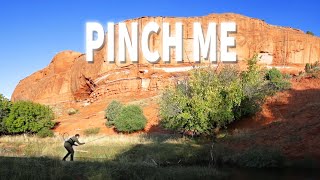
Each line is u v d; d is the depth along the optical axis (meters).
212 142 22.81
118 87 61.69
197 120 24.58
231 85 25.16
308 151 17.89
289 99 32.62
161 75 59.38
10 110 36.28
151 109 43.28
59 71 86.69
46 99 81.75
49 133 35.34
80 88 74.31
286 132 21.89
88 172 12.93
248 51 65.31
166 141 25.03
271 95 33.59
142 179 13.37
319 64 51.81
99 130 38.78
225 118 24.47
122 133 35.75
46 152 20.75
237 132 24.66
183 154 20.12
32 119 35.91
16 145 25.72
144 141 25.39
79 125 42.62
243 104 26.88
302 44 67.00
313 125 21.75
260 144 20.47
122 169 13.62
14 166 12.94
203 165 17.73
